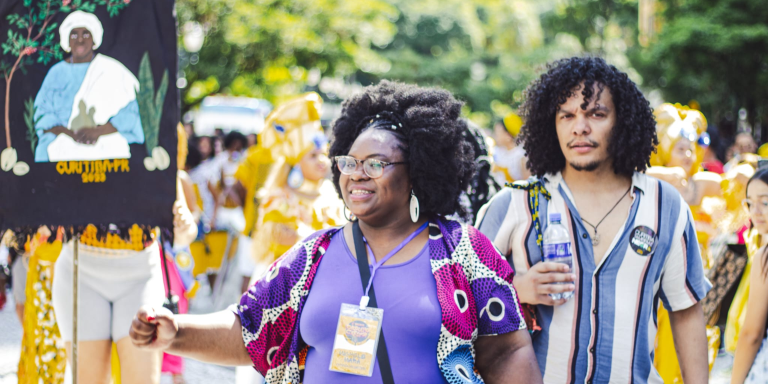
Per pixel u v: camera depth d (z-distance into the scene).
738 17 20.02
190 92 18.06
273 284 2.38
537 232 2.86
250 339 2.37
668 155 4.75
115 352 4.08
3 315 8.19
